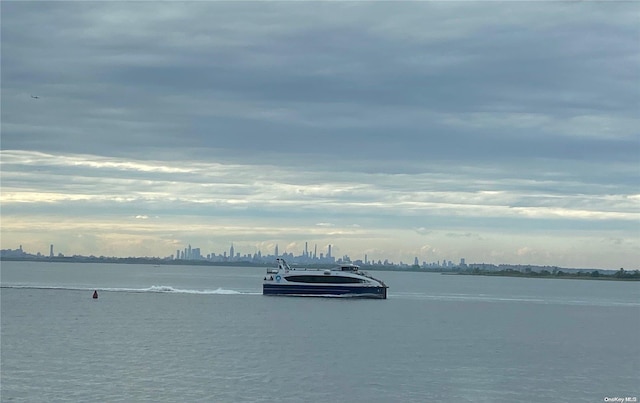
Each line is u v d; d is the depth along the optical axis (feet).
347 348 309.22
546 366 277.64
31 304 500.74
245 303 512.63
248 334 347.97
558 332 398.21
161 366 257.75
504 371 264.11
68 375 240.12
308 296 549.13
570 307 608.60
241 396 216.95
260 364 265.34
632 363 288.30
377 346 317.42
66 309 466.29
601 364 285.43
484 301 655.35
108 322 393.09
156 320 405.39
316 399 215.92
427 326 403.75
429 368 265.13
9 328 358.64
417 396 221.87
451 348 318.04
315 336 345.51
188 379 237.04
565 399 224.53
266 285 551.18
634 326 438.81
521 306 602.03
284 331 361.51
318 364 268.00
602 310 578.25
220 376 242.58
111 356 276.82
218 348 301.84
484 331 389.80
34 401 207.10
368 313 463.83
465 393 226.99
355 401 214.90
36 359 267.80
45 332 345.31
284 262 562.66
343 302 524.93
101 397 212.02
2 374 240.32
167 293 626.64
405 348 313.53
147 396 214.07
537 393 230.68
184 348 300.20
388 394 223.30
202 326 377.91
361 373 252.62
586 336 381.40
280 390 225.35
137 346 303.68
